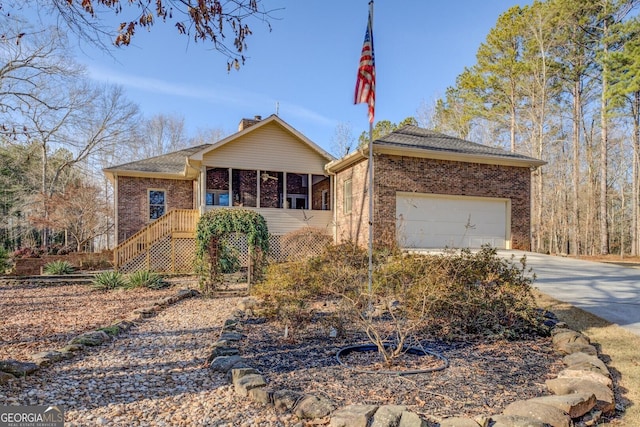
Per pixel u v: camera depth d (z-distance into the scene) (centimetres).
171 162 1831
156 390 359
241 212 996
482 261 567
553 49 2400
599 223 2764
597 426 299
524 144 2759
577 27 2275
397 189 1264
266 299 603
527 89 2509
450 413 304
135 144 2931
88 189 1867
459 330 526
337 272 602
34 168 2430
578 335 493
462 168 1338
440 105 3244
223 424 293
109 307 809
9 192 2455
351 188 1408
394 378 378
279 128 1542
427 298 486
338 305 612
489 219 1366
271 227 1504
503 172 1384
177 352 484
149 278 1075
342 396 336
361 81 724
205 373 405
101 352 483
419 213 1285
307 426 291
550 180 2981
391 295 539
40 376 393
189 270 1389
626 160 2778
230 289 1014
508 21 2447
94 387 366
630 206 2922
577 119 2467
